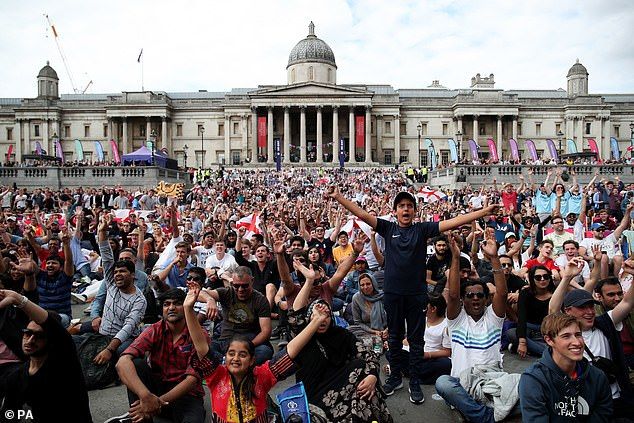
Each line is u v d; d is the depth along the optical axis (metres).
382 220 9.84
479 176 59.97
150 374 8.70
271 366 7.22
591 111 108.25
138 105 107.31
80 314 16.45
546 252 14.87
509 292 13.36
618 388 8.32
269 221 22.98
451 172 61.81
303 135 103.50
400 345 9.97
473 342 9.84
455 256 9.88
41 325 7.07
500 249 18.16
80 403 7.41
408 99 110.31
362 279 13.29
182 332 8.85
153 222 25.48
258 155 105.56
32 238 16.23
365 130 105.25
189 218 27.27
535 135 110.25
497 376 9.08
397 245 9.62
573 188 24.81
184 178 75.38
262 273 15.34
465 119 110.12
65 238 13.02
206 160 111.31
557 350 6.66
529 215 21.89
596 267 10.63
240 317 10.73
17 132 109.06
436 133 110.62
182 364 8.80
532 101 109.50
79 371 7.45
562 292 9.22
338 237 20.03
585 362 6.89
